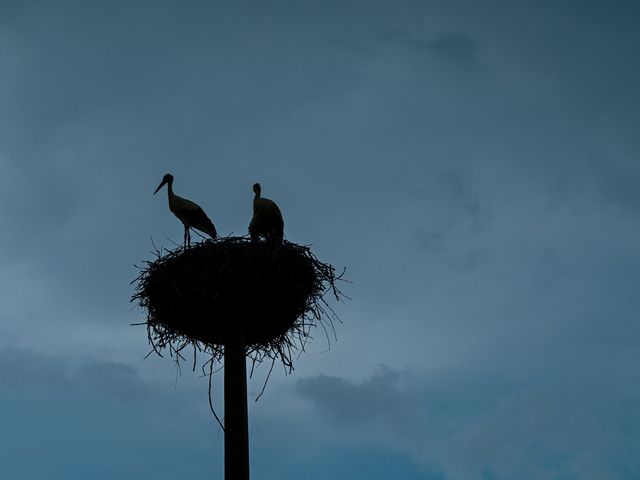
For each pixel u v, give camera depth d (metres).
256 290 13.94
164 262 14.52
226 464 12.48
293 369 14.39
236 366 13.45
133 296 14.69
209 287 13.85
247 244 14.36
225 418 12.98
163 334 14.48
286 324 14.54
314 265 14.87
